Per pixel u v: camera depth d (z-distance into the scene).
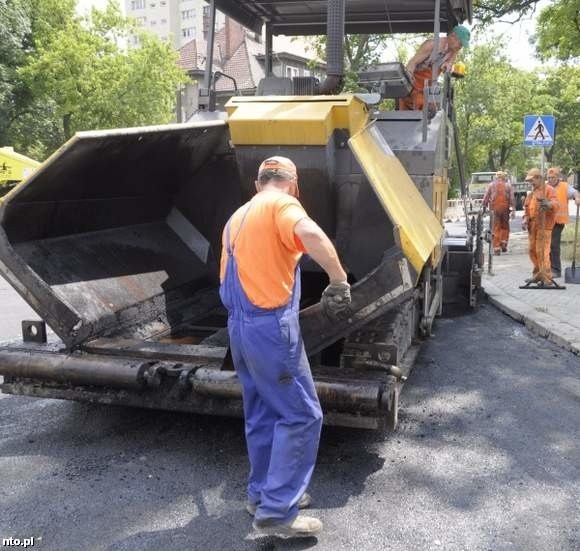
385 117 5.55
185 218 5.99
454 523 3.33
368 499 3.58
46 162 3.86
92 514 3.40
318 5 6.93
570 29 14.09
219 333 5.20
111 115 33.03
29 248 4.38
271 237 3.06
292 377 3.11
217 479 3.80
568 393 5.39
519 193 37.59
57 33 32.16
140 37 33.88
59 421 4.70
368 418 3.76
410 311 4.95
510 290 9.98
